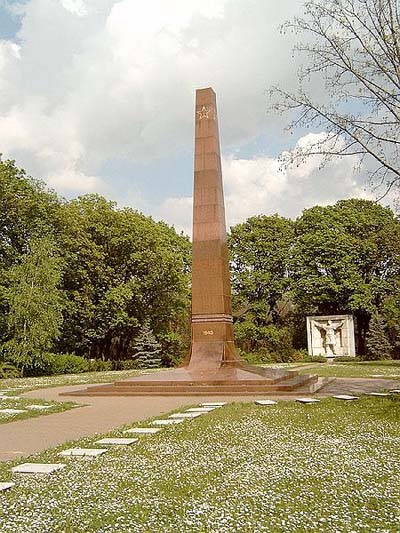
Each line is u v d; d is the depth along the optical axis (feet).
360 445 29.04
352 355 150.20
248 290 158.10
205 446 29.78
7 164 112.47
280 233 162.30
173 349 148.46
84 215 131.44
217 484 21.81
